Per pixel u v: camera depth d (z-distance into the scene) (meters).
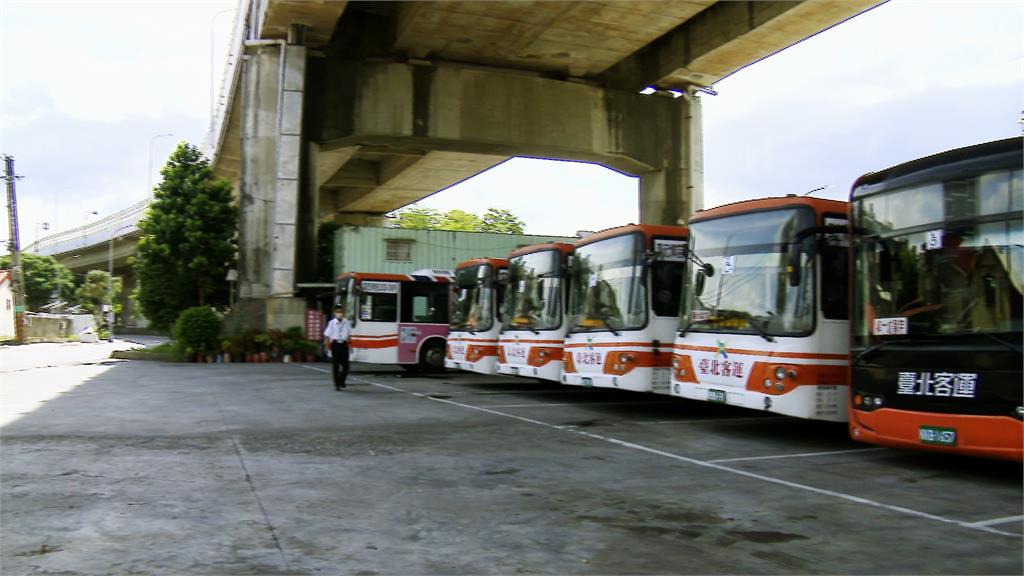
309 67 29.97
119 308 82.88
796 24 27.02
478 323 17.50
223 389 16.41
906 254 7.78
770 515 6.00
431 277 22.88
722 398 10.15
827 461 8.50
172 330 30.42
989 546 5.21
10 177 49.00
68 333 64.12
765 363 9.55
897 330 7.74
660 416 12.64
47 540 5.04
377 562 4.70
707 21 30.23
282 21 27.83
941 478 7.56
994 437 6.81
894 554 5.01
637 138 34.41
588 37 29.36
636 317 12.20
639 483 7.16
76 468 7.47
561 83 33.19
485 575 4.50
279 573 4.46
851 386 8.29
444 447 9.05
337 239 33.62
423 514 5.88
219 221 34.78
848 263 9.52
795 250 9.28
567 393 16.66
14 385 17.17
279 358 27.59
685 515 5.97
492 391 16.94
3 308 57.75
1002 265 6.94
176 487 6.68
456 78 31.62
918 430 7.40
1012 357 6.75
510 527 5.55
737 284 10.22
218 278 34.56
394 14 30.23
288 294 28.14
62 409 12.45
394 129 30.69
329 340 16.58
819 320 9.24
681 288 12.32
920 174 7.75
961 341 7.15
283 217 28.09
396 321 22.25
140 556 4.73
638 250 12.37
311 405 13.38
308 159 29.91
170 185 34.81
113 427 10.38
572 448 9.12
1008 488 7.09
